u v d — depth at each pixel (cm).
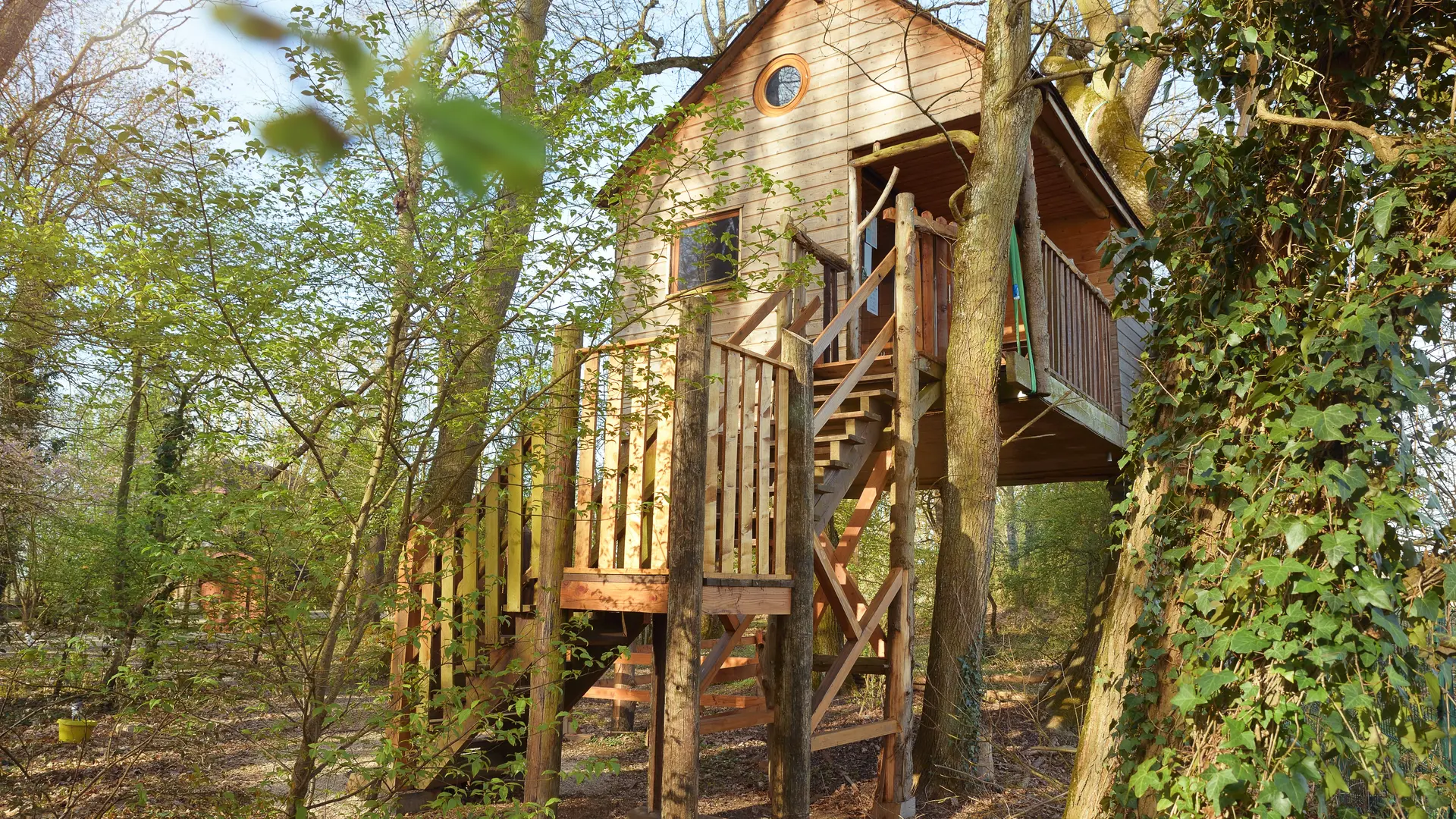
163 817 414
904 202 722
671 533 477
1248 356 345
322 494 390
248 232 361
